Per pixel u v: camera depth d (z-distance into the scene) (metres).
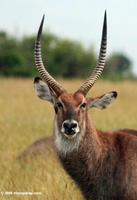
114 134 12.09
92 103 11.84
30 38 69.88
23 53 65.19
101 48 12.16
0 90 38.44
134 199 11.57
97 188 11.76
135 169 11.62
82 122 11.55
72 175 11.76
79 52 68.50
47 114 28.34
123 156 11.77
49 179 14.31
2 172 15.28
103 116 26.89
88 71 68.19
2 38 69.56
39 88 11.95
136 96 38.19
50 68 66.88
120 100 34.78
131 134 12.34
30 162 16.22
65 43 69.00
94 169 11.71
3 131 20.41
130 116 26.95
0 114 26.84
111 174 11.73
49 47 68.44
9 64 62.44
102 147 11.82
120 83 49.09
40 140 17.05
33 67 63.06
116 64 91.00
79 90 11.86
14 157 16.73
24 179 14.52
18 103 32.00
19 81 46.34
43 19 12.03
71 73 67.94
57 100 11.66
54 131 11.80
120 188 11.64
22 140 19.02
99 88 41.97
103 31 12.16
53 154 16.39
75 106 11.49
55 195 13.12
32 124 23.59
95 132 11.78
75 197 12.96
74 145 11.57
